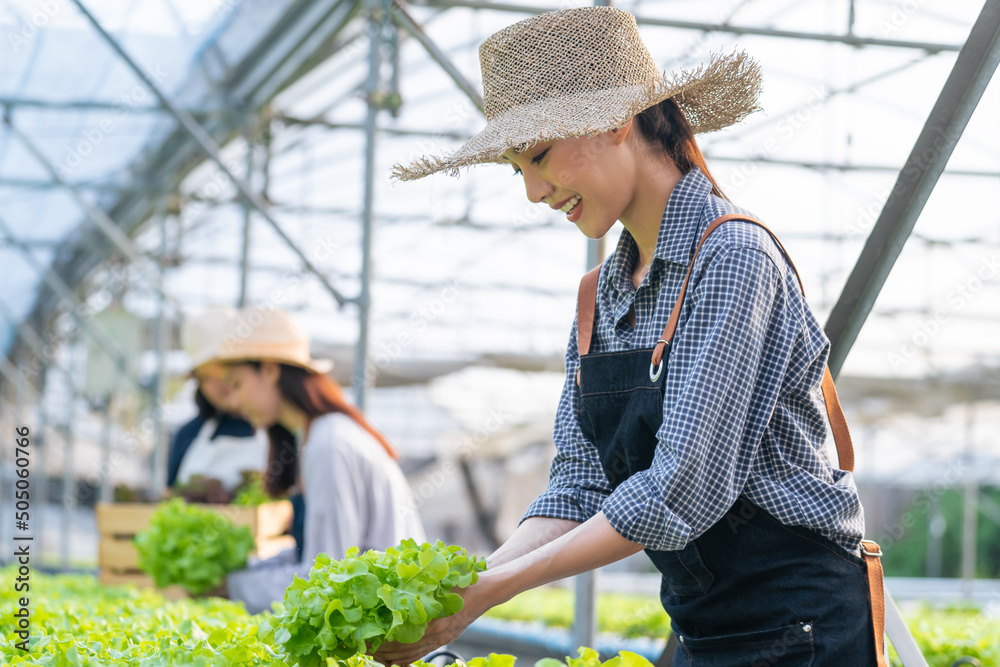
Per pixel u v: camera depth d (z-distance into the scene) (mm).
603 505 1388
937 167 1898
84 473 17328
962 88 1851
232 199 8961
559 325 12016
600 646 3939
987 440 15609
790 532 1463
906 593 12242
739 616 1505
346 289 10859
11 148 8438
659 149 1622
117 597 3154
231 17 5992
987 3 1782
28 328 15000
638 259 1695
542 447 18750
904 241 1966
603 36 1570
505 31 1601
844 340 2090
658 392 1511
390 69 5168
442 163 1616
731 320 1408
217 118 7527
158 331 9055
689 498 1362
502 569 1394
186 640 1651
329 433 3041
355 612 1312
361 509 2996
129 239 11133
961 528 22266
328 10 5684
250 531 3596
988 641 2572
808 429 1525
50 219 10742
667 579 1593
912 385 11867
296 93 7336
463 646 5328
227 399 4453
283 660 1389
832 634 1434
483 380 15648
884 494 22469
